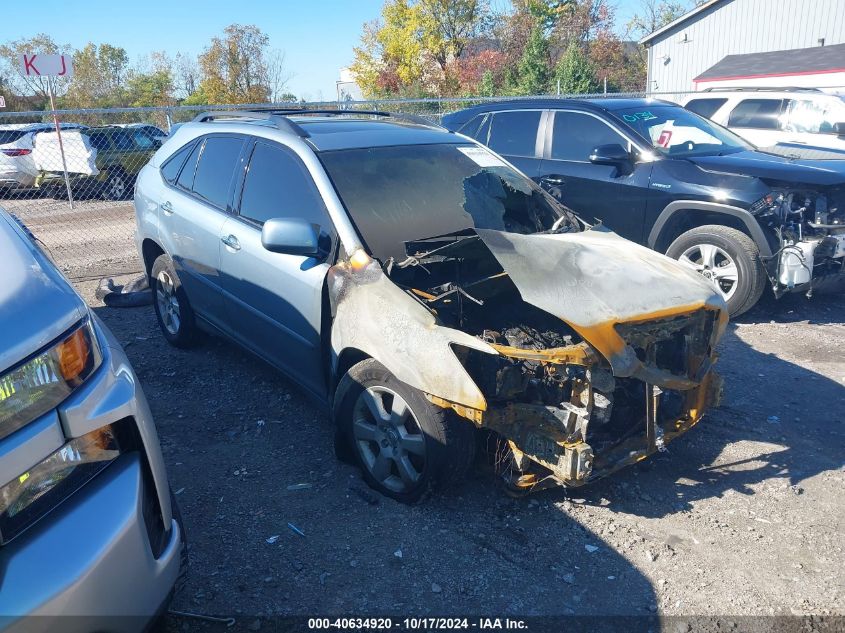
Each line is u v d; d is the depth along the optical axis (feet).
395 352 11.22
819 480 12.94
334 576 10.35
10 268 7.62
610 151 22.71
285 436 14.38
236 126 16.46
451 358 10.66
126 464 7.38
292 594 9.99
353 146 14.58
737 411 15.64
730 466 13.41
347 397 12.34
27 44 148.97
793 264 20.39
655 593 10.08
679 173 22.08
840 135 35.94
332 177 13.61
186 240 16.83
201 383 16.89
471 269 13.42
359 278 12.12
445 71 156.35
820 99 37.14
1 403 6.46
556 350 10.57
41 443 6.66
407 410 11.56
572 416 10.51
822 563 10.71
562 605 9.85
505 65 142.41
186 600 9.82
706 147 24.16
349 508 11.96
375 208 13.32
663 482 12.83
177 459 13.51
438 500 12.14
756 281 20.83
